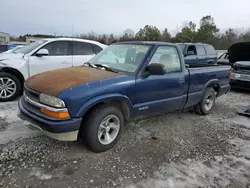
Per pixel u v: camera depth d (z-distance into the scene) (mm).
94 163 2676
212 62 10828
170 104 3754
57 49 5848
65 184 2258
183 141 3455
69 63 5965
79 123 2596
